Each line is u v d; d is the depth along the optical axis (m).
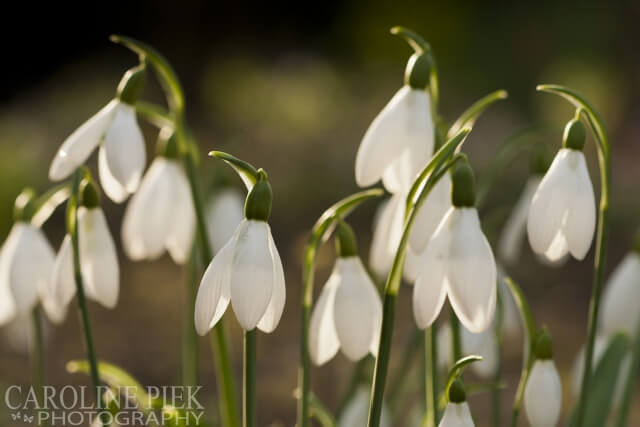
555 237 2.01
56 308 2.37
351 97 11.26
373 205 8.19
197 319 1.68
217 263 1.70
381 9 13.49
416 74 2.06
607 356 2.65
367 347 2.11
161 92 12.55
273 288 1.68
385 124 2.06
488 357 2.72
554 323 6.43
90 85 11.73
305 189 8.48
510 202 7.87
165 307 6.53
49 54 13.84
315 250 2.15
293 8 14.72
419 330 2.90
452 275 1.75
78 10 14.03
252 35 14.67
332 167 8.70
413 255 2.10
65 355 5.71
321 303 2.15
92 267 2.24
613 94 11.91
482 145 9.74
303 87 10.84
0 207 7.34
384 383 1.83
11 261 2.45
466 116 2.22
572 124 1.94
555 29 13.66
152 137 9.51
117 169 2.06
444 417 1.85
